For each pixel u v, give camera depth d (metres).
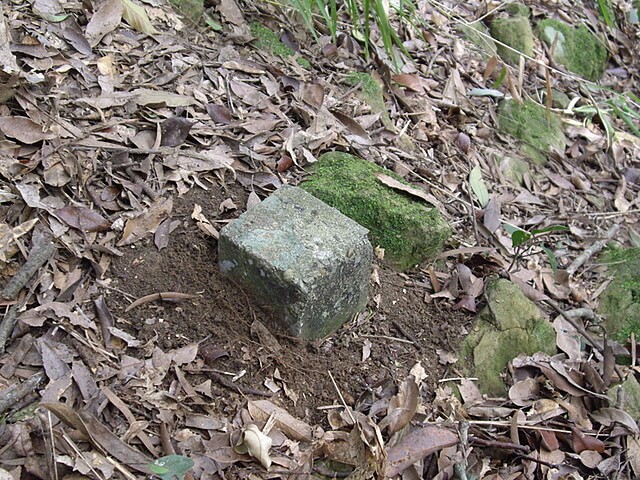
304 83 1.24
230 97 1.14
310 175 1.10
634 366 1.06
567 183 1.45
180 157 1.02
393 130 1.28
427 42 1.53
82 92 1.04
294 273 0.83
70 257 0.87
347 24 1.44
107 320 0.83
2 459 0.69
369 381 0.91
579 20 1.96
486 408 0.93
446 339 1.00
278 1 1.40
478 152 1.38
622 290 1.18
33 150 0.93
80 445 0.71
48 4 1.11
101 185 0.95
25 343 0.78
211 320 0.88
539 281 1.16
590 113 1.66
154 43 1.17
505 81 1.59
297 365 0.88
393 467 0.81
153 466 0.70
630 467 0.94
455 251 1.08
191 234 0.94
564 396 0.99
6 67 0.97
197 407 0.81
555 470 0.90
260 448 0.76
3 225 0.84
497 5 1.78
